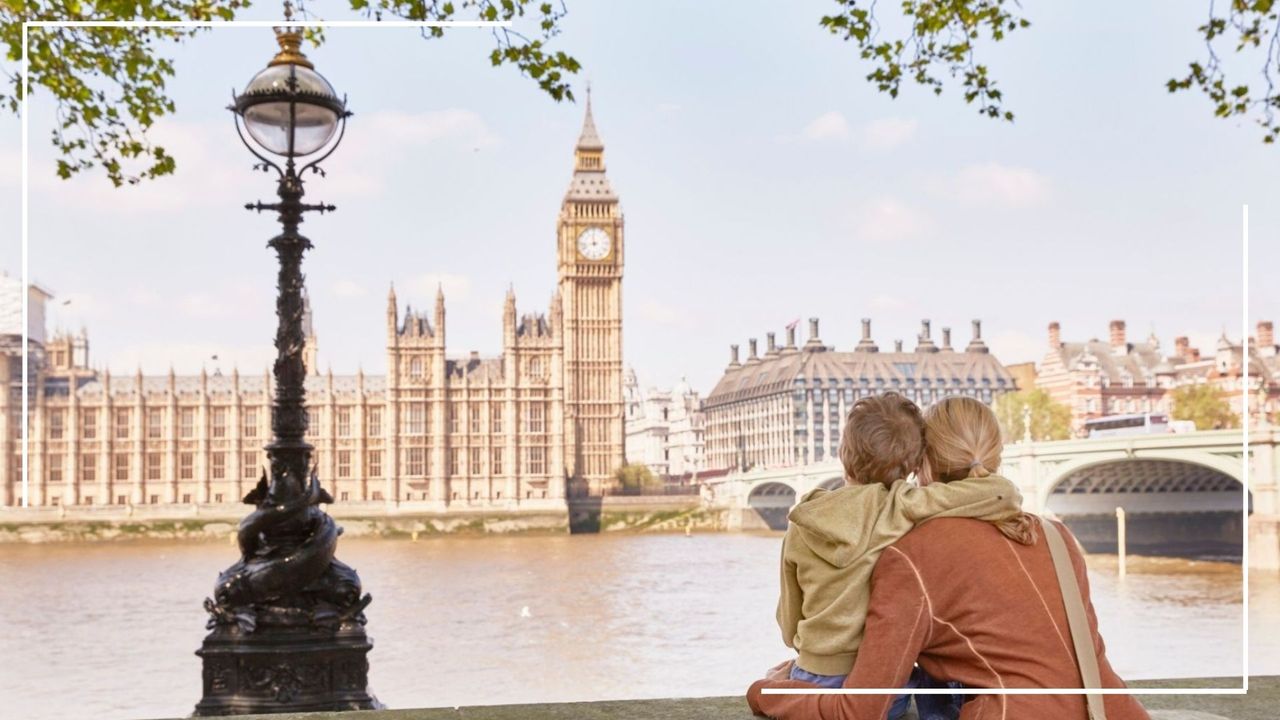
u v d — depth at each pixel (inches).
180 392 6520.7
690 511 6702.8
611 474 7244.1
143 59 368.2
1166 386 6737.2
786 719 145.3
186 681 1656.0
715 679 1685.5
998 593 138.0
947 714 148.9
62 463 6427.2
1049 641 137.5
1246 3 366.9
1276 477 2440.9
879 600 140.1
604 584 3324.3
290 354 307.6
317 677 298.0
